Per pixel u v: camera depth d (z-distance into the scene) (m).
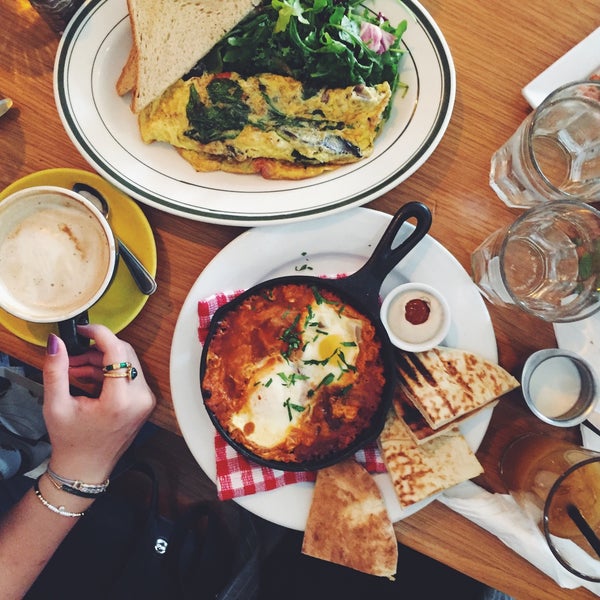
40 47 0.58
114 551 0.74
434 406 0.54
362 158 0.57
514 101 0.59
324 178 0.57
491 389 0.55
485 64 0.59
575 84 0.53
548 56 0.59
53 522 0.58
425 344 0.55
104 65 0.56
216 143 0.57
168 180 0.57
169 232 0.58
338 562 0.54
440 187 0.58
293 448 0.55
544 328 0.58
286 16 0.52
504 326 0.59
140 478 0.78
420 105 0.57
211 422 0.56
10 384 0.73
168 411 0.58
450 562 0.57
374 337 0.55
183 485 0.78
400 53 0.56
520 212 0.59
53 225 0.54
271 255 0.57
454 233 0.59
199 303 0.55
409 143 0.56
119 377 0.54
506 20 0.59
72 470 0.57
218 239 0.58
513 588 0.57
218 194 0.57
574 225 0.57
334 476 0.55
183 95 0.56
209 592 0.73
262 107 0.57
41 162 0.58
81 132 0.55
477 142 0.59
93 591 0.73
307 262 0.58
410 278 0.57
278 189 0.57
